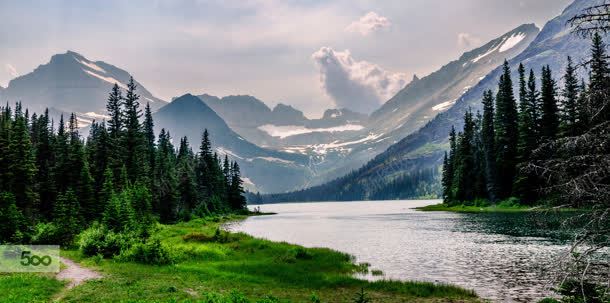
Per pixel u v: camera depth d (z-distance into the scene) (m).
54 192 75.88
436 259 40.38
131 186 86.06
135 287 23.66
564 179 13.10
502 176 112.38
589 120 13.13
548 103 97.75
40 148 90.00
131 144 102.94
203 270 31.94
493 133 119.88
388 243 54.53
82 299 20.27
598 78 12.85
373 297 25.19
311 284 28.55
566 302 16.70
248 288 26.11
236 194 172.38
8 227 42.28
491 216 94.81
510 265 35.69
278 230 83.25
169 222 102.81
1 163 66.19
